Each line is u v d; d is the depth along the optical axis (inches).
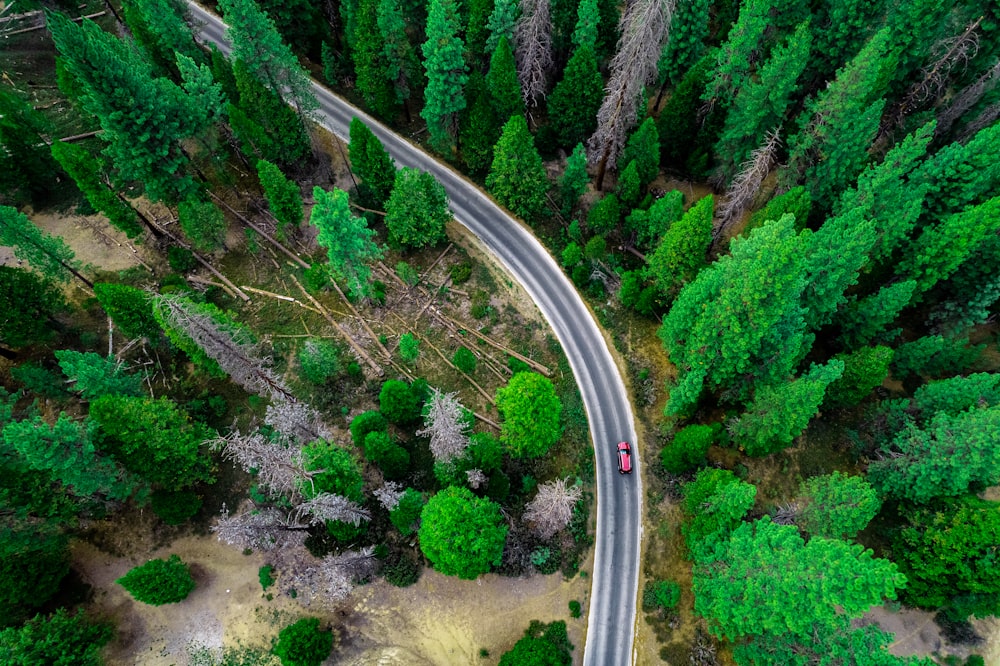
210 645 1627.7
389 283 2220.7
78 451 1411.2
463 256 2294.5
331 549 1731.1
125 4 2361.0
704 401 1999.3
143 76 1884.8
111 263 2193.7
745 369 1744.6
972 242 1785.2
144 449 1542.8
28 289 1801.2
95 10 2802.7
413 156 2534.5
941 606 1734.7
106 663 1589.6
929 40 2070.6
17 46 2642.7
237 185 2402.8
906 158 1749.5
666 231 2118.6
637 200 2336.4
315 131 2546.8
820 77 2311.8
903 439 1720.0
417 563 1734.7
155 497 1660.9
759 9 1843.0
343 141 2541.8
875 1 2031.3
